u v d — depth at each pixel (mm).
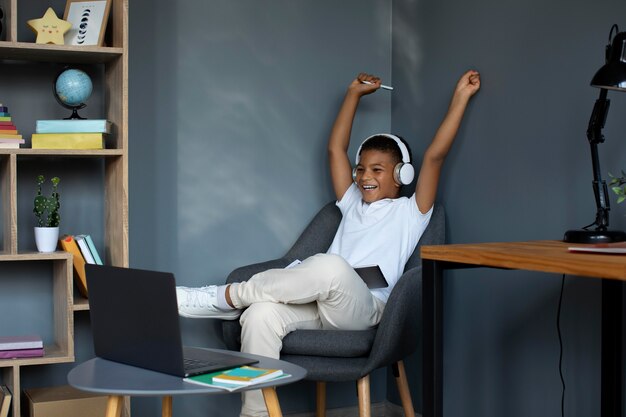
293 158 3254
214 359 1815
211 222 3123
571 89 2426
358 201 3070
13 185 2537
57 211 2801
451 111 2846
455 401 2928
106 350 1854
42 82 2863
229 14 3145
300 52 3264
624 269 1434
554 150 2488
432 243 2846
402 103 3320
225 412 3117
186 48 3076
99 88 2932
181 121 3070
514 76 2664
